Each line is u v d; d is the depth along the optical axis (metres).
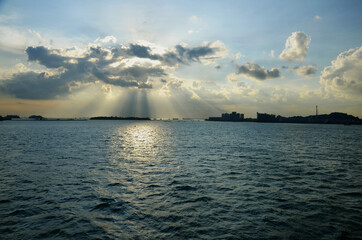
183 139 63.75
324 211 12.73
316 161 29.31
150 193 15.60
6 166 24.03
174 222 11.22
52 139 58.44
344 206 13.50
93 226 10.75
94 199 14.31
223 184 18.00
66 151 35.94
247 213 12.38
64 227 10.62
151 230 10.41
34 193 15.33
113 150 38.06
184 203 13.79
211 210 12.76
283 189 16.83
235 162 27.86
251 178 19.98
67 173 21.05
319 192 16.19
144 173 21.50
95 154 33.19
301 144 52.19
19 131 99.50
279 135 86.31
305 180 19.48
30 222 11.09
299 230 10.47
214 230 10.42
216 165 25.84
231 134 89.94
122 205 13.38
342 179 19.94
